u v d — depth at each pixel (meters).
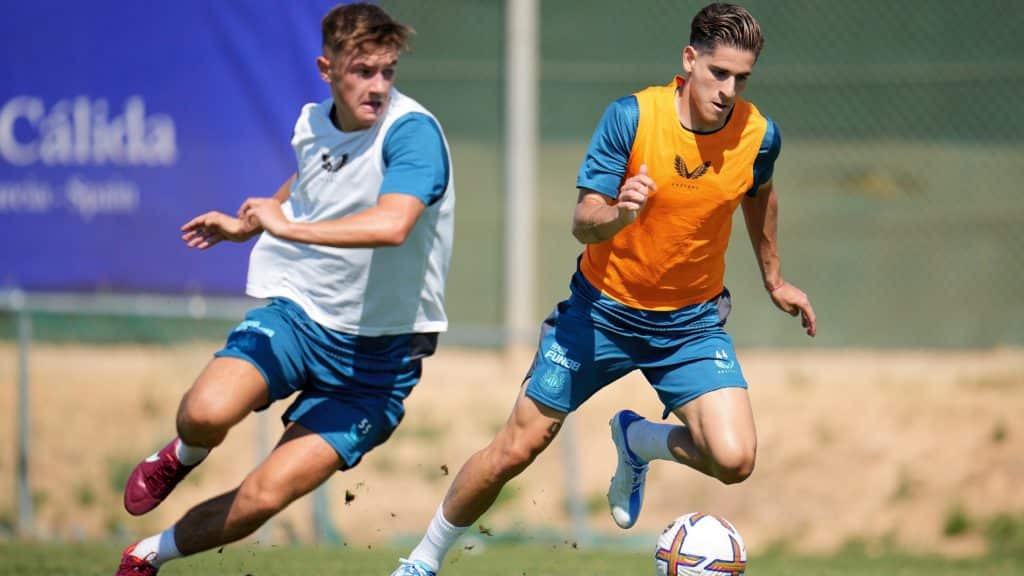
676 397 17.09
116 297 34.47
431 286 16.75
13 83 34.81
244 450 34.38
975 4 46.88
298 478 16.20
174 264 34.12
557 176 49.47
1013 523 31.41
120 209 34.38
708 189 16.28
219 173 33.53
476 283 44.50
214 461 33.94
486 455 17.41
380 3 46.69
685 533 16.77
